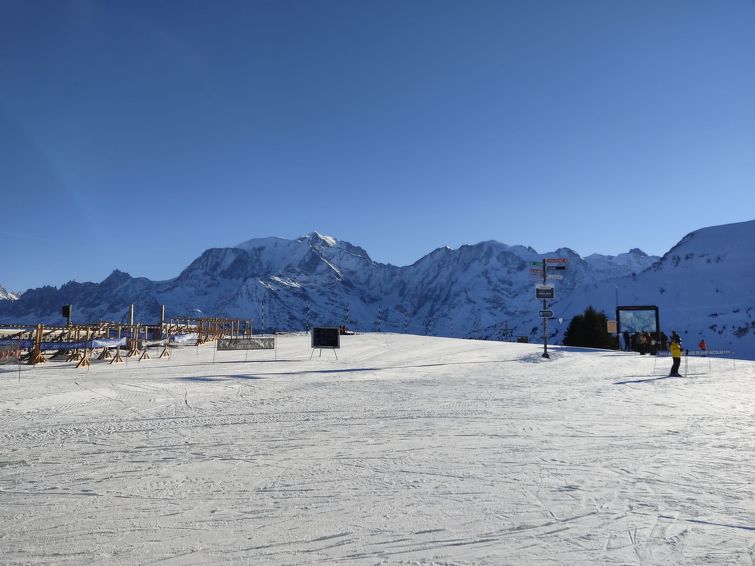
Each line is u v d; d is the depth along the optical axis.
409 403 15.73
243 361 33.84
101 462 8.87
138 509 6.58
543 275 36.69
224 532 5.82
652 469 8.18
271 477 7.94
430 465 8.57
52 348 30.77
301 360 34.84
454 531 5.79
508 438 10.64
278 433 11.27
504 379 23.05
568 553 5.21
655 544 5.39
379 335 81.56
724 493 6.98
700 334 133.62
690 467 8.27
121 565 5.04
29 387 19.36
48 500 6.94
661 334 46.31
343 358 36.78
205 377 23.19
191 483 7.66
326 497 7.00
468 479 7.75
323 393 18.16
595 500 6.76
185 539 5.64
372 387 19.98
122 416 13.44
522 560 5.07
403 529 5.87
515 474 7.99
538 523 6.00
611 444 10.01
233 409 14.60
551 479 7.71
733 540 5.47
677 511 6.32
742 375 24.58
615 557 5.11
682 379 22.80
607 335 57.69
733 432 11.10
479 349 46.19
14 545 5.52
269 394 17.84
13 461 8.95
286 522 6.11
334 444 10.18
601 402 15.80
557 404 15.42
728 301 176.38
